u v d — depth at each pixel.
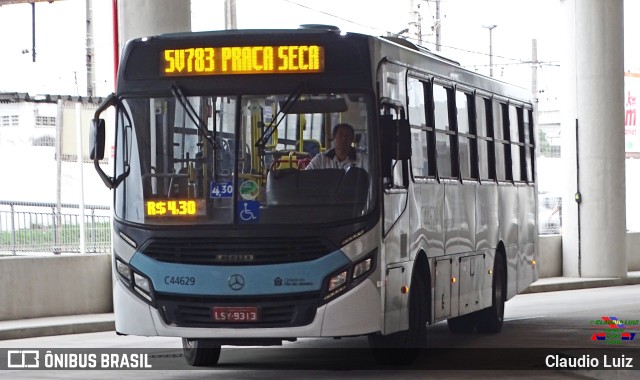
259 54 13.92
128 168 14.11
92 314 24.14
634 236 39.25
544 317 23.66
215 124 13.90
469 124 18.66
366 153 13.82
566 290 33.25
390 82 14.55
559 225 58.28
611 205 35.28
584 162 35.38
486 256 19.25
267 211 13.69
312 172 13.74
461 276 17.66
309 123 13.84
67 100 32.28
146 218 13.95
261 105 13.87
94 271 24.38
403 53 15.23
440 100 17.00
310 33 13.98
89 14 56.22
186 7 24.81
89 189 51.66
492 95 20.00
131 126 14.12
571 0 35.25
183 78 14.02
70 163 51.47
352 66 13.91
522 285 21.94
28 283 23.19
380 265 13.80
